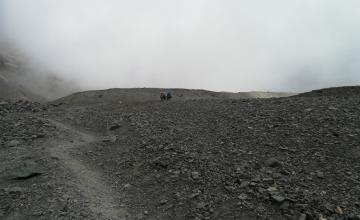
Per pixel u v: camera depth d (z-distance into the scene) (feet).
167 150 60.59
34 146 64.80
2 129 74.64
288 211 41.37
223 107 90.94
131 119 85.76
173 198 46.91
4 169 53.36
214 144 62.49
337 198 43.60
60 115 101.24
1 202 44.37
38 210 42.70
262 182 47.70
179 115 86.48
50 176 51.67
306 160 53.67
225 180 49.24
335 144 57.26
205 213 42.93
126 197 48.62
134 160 59.57
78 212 42.65
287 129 65.77
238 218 41.37
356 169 49.73
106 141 70.59
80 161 60.54
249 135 65.21
